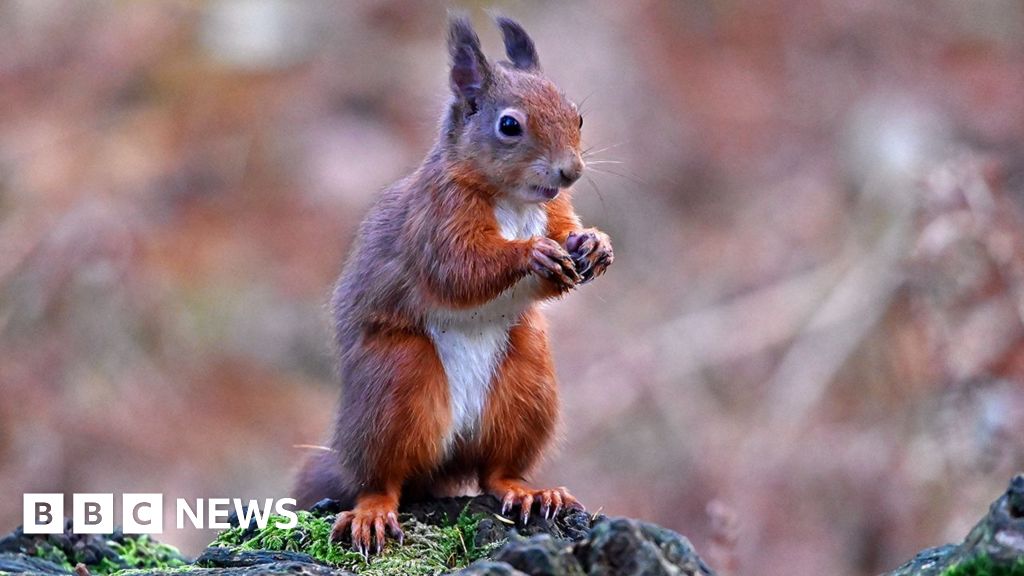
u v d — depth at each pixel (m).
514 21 8.56
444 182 7.64
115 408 17.28
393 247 7.62
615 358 18.22
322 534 7.13
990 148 20.41
